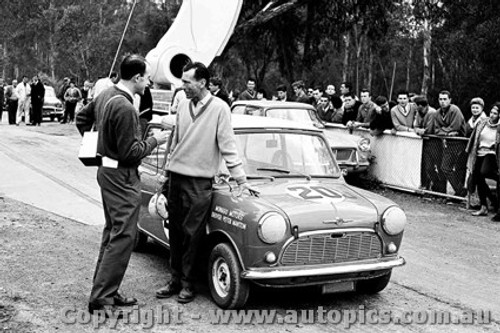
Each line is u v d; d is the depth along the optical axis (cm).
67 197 1070
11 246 762
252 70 3478
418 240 904
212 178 577
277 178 627
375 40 2889
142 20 5022
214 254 580
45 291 614
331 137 1264
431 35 4034
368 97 1410
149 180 712
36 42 5931
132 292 623
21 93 2511
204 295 614
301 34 2895
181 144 571
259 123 665
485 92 3641
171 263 608
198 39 1816
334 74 5278
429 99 4156
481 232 966
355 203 580
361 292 649
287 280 542
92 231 857
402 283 693
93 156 557
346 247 561
